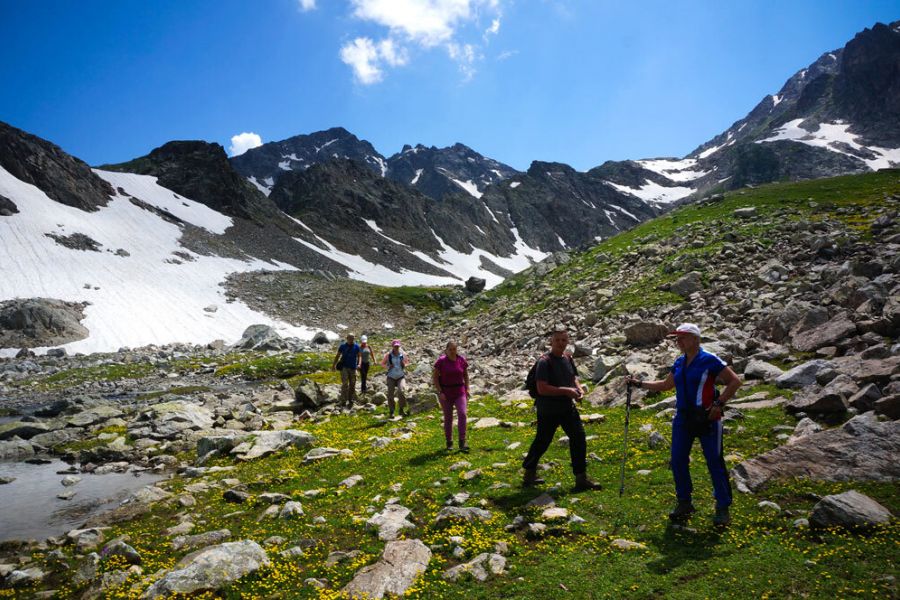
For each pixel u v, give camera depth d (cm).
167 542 991
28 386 4412
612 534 815
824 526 731
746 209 5212
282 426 2202
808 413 1198
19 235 9450
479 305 6894
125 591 798
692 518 823
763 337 2044
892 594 568
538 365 1048
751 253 3700
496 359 3325
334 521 1019
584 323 3512
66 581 870
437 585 727
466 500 1023
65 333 7019
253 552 851
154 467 1733
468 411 1992
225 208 16012
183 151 17300
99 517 1204
